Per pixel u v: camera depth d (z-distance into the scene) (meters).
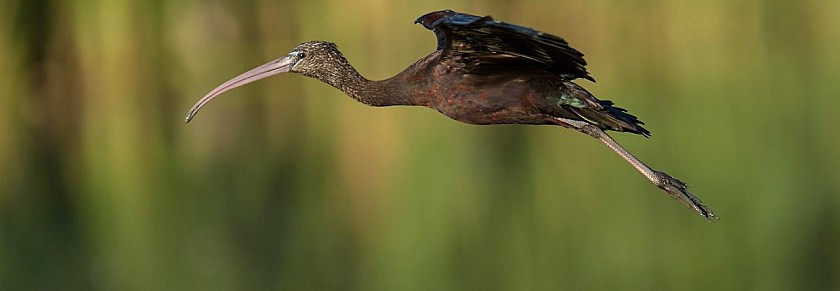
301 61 9.50
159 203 16.14
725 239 14.26
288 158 16.70
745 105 15.73
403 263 14.15
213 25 16.97
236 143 17.00
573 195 14.79
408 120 15.37
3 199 16.39
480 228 14.36
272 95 16.91
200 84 17.11
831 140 15.52
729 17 15.95
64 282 15.08
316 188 15.84
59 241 15.88
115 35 16.70
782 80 15.98
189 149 17.00
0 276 15.07
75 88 16.86
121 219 15.91
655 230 14.37
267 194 16.28
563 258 14.23
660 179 9.29
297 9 16.42
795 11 16.09
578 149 15.20
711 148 15.25
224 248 15.28
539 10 15.73
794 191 14.75
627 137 15.25
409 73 9.01
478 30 7.95
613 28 15.88
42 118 16.91
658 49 15.95
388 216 14.83
